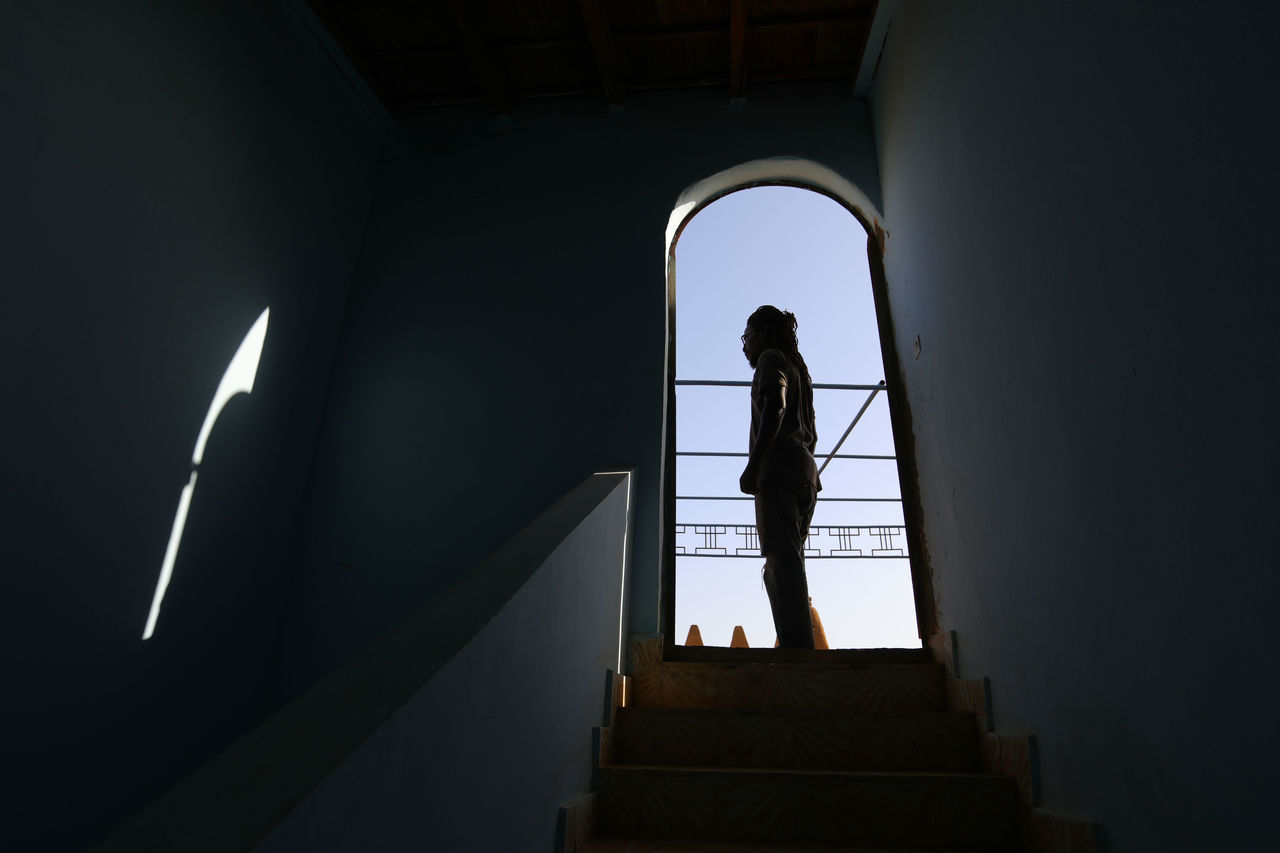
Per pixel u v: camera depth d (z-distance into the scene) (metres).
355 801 0.91
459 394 3.77
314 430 3.75
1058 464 1.86
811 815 2.13
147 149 2.76
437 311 3.97
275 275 3.47
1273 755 1.13
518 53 4.04
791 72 4.14
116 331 2.60
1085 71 1.70
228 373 3.15
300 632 3.41
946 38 2.77
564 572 1.91
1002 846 2.04
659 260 3.91
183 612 2.88
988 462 2.37
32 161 2.31
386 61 4.11
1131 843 1.53
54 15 2.40
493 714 1.37
